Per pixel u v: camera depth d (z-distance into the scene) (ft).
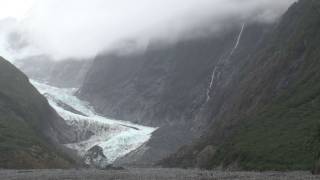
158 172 384.06
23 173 365.40
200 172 367.45
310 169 320.09
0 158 464.24
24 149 500.74
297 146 368.27
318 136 353.72
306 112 435.53
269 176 276.62
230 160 426.51
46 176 326.03
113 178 304.71
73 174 349.41
